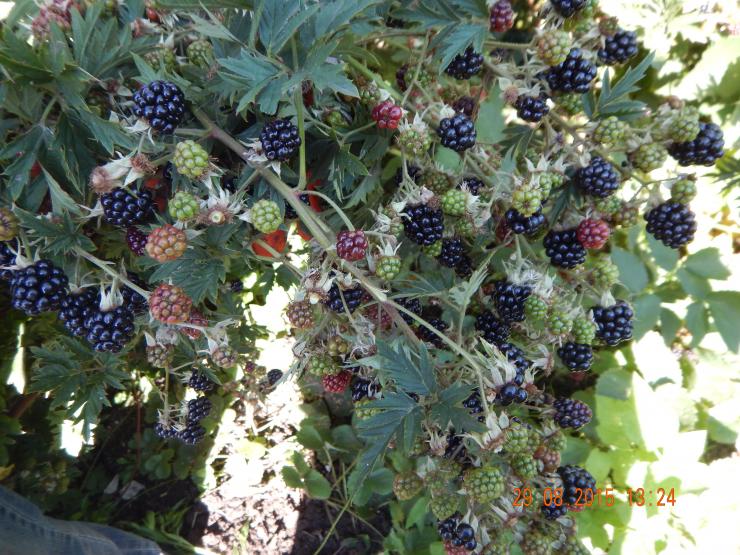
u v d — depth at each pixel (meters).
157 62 0.24
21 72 0.20
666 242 0.30
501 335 0.29
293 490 0.49
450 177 0.29
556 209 0.30
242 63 0.21
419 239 0.28
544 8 0.28
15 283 0.22
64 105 0.22
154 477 0.48
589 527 0.42
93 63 0.22
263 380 0.36
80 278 0.24
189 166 0.21
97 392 0.27
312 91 0.27
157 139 0.23
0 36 0.22
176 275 0.23
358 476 0.21
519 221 0.28
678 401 0.46
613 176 0.27
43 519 0.34
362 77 0.28
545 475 0.27
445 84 0.33
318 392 0.50
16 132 0.23
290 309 0.24
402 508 0.46
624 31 0.28
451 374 0.25
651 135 0.29
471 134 0.27
